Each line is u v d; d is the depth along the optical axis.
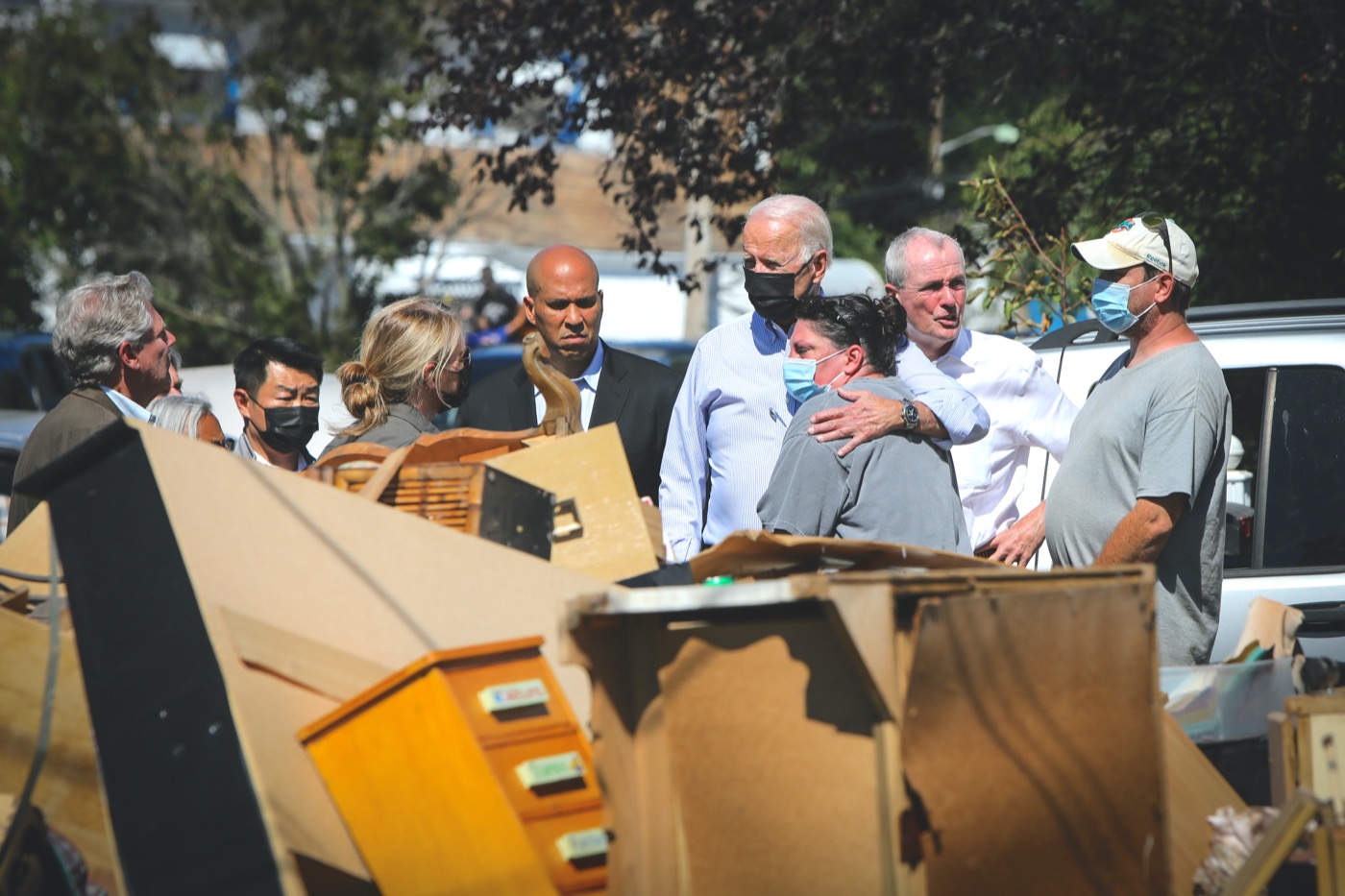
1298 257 24.30
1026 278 23.78
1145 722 8.56
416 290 63.28
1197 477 12.34
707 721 8.45
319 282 62.81
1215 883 9.14
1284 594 14.22
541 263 16.17
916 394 12.66
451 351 14.20
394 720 8.87
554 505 11.29
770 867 8.34
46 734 9.48
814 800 8.34
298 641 9.39
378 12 59.53
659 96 26.36
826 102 26.03
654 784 8.48
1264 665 10.84
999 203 23.56
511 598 10.16
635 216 26.98
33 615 11.42
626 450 16.53
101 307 14.70
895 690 8.07
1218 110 24.17
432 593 9.96
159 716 9.07
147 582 9.40
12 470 22.05
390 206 61.19
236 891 8.54
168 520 9.49
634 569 11.39
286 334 59.00
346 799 9.01
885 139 26.53
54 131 60.25
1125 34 25.27
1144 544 12.31
